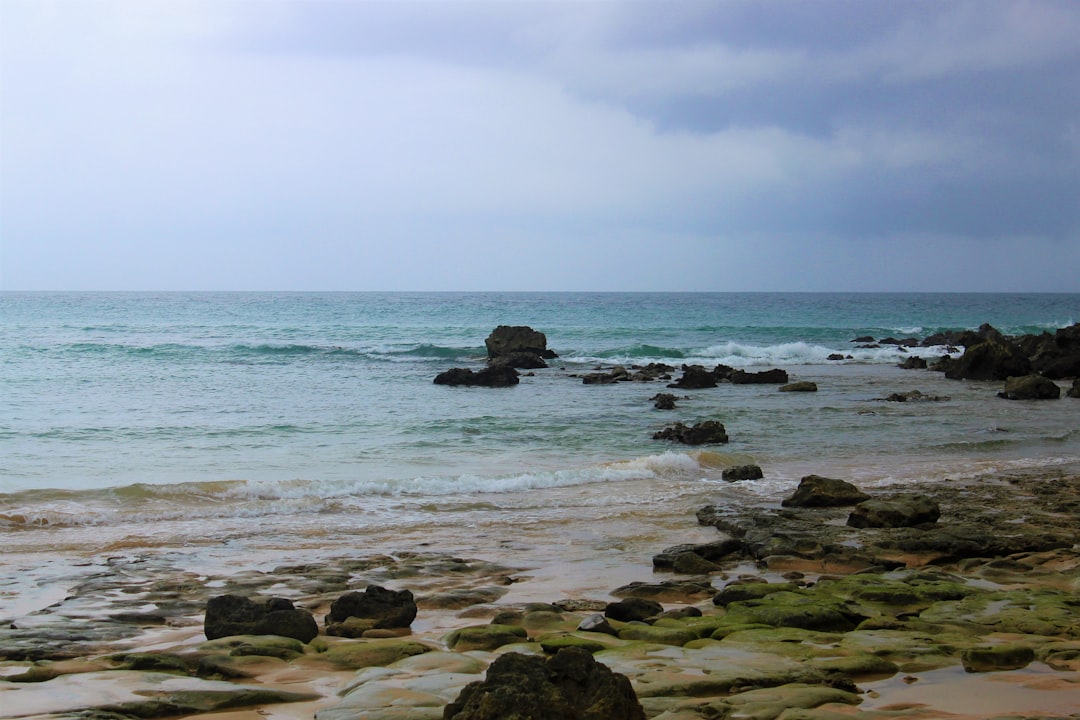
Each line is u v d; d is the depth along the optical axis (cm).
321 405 2880
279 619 793
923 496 1470
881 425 2591
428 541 1291
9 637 798
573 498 1606
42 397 2931
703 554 1184
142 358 4419
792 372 4556
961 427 2567
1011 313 11281
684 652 720
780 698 595
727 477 1786
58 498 1491
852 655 700
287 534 1331
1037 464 2005
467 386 3562
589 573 1107
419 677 649
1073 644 732
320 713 568
